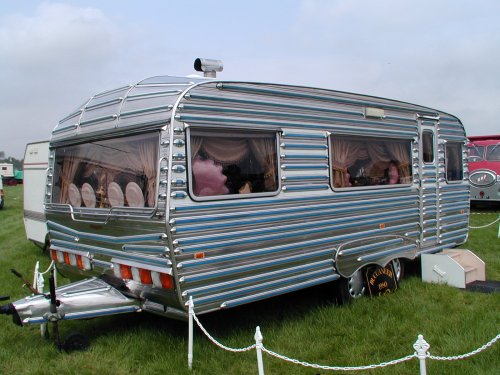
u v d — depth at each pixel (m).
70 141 5.75
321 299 6.35
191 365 4.46
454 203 8.18
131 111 4.84
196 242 4.45
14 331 5.55
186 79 4.88
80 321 5.84
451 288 6.75
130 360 4.71
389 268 6.70
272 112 5.20
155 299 4.70
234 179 4.80
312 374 4.33
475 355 4.51
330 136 5.85
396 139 6.93
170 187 4.30
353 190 6.11
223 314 5.83
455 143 8.30
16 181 48.84
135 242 4.69
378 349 4.80
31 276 8.23
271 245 5.09
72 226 5.73
